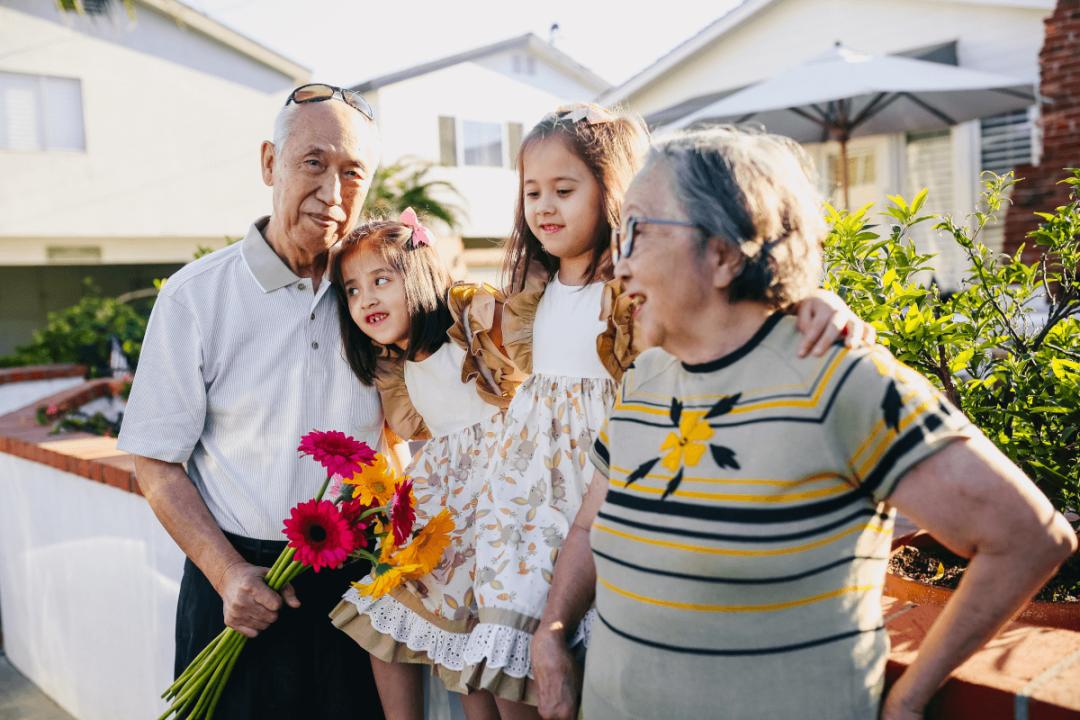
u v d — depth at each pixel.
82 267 19.58
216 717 2.32
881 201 10.81
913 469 1.27
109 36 16.25
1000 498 1.23
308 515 2.05
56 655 4.21
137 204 16.81
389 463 2.56
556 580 1.80
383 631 2.12
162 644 3.27
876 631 1.38
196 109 17.25
